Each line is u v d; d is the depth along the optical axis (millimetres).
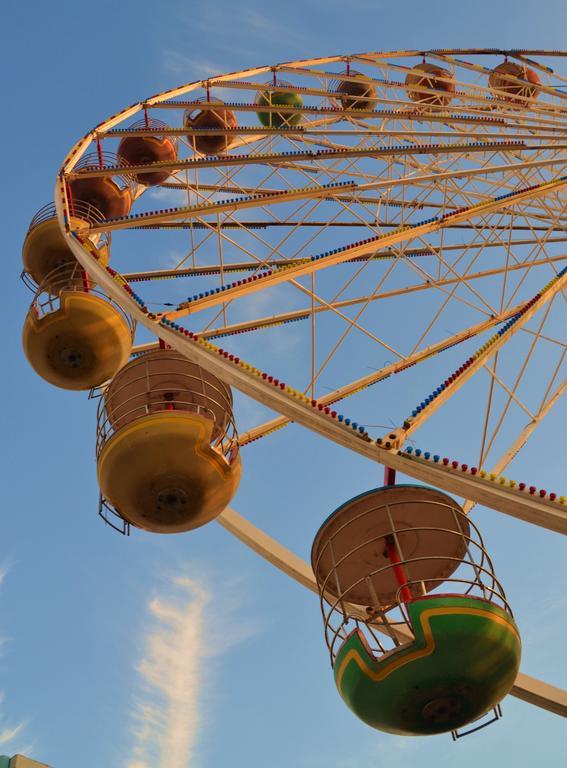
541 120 25953
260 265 19797
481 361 15711
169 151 32750
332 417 13984
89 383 23375
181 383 20969
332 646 15289
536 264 23188
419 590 16953
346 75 30656
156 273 25312
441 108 26625
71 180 23219
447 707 14211
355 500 16078
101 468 18062
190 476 17953
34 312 22734
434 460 13266
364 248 19375
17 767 9867
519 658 14359
